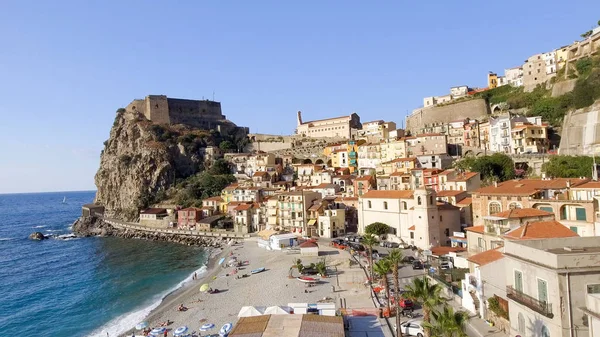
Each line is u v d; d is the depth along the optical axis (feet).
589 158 394.32
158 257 466.29
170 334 212.43
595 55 561.43
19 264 465.88
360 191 515.91
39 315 280.92
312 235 456.45
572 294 124.26
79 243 607.37
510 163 447.83
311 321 178.29
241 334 166.91
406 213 372.38
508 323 155.63
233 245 465.47
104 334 232.32
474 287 183.01
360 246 362.33
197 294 283.79
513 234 182.70
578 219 238.89
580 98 461.37
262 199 588.09
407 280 247.91
